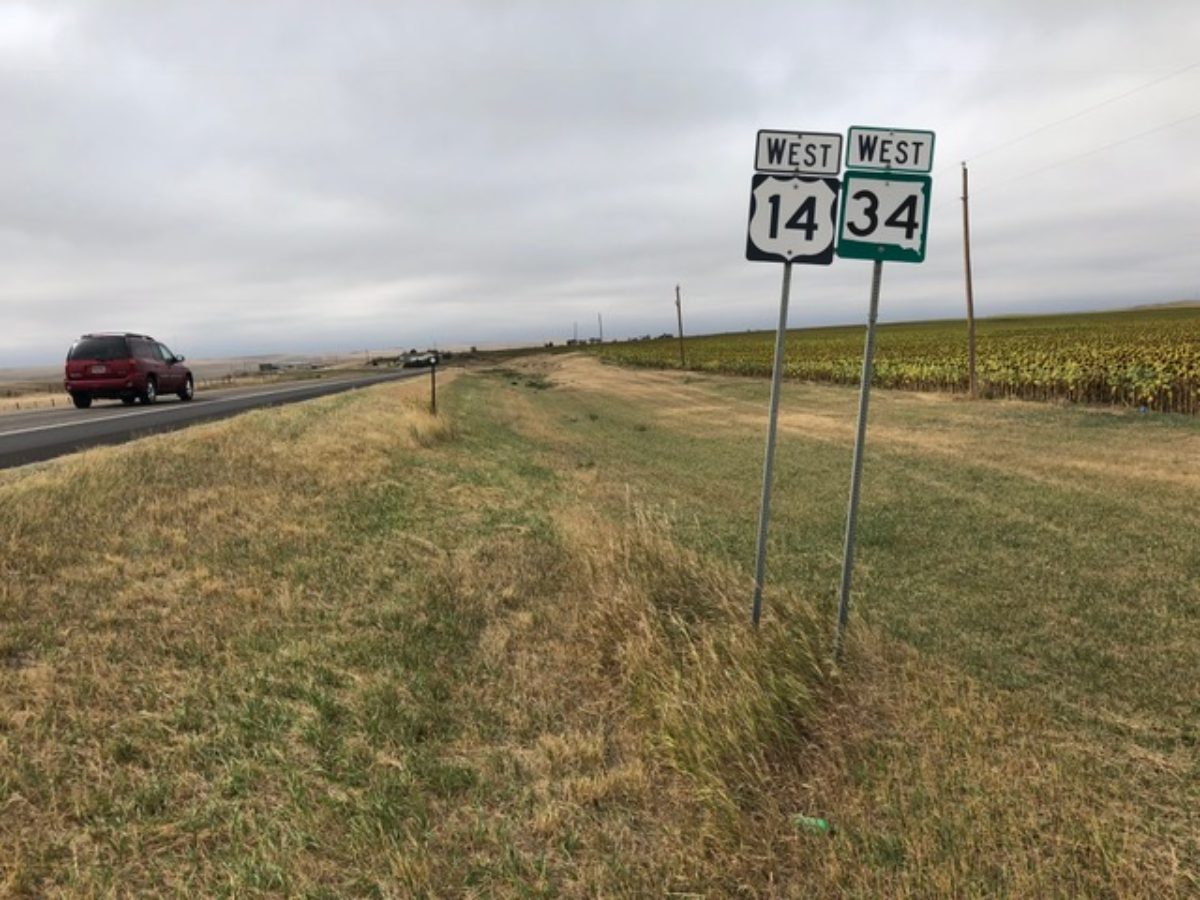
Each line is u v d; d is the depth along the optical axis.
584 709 3.96
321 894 2.54
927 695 3.91
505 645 4.73
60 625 4.39
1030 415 17.88
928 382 27.22
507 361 101.31
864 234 3.77
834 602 5.48
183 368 22.81
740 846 2.72
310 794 3.08
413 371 71.12
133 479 7.48
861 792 3.05
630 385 41.44
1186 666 4.44
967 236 23.91
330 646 4.52
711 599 4.55
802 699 3.55
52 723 3.40
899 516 8.64
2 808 2.86
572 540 6.73
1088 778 3.19
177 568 5.53
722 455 14.69
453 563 6.41
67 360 19.11
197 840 2.79
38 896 2.49
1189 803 3.05
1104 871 2.59
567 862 2.75
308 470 9.25
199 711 3.65
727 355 57.94
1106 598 5.66
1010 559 6.77
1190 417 16.11
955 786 3.10
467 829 2.93
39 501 6.21
